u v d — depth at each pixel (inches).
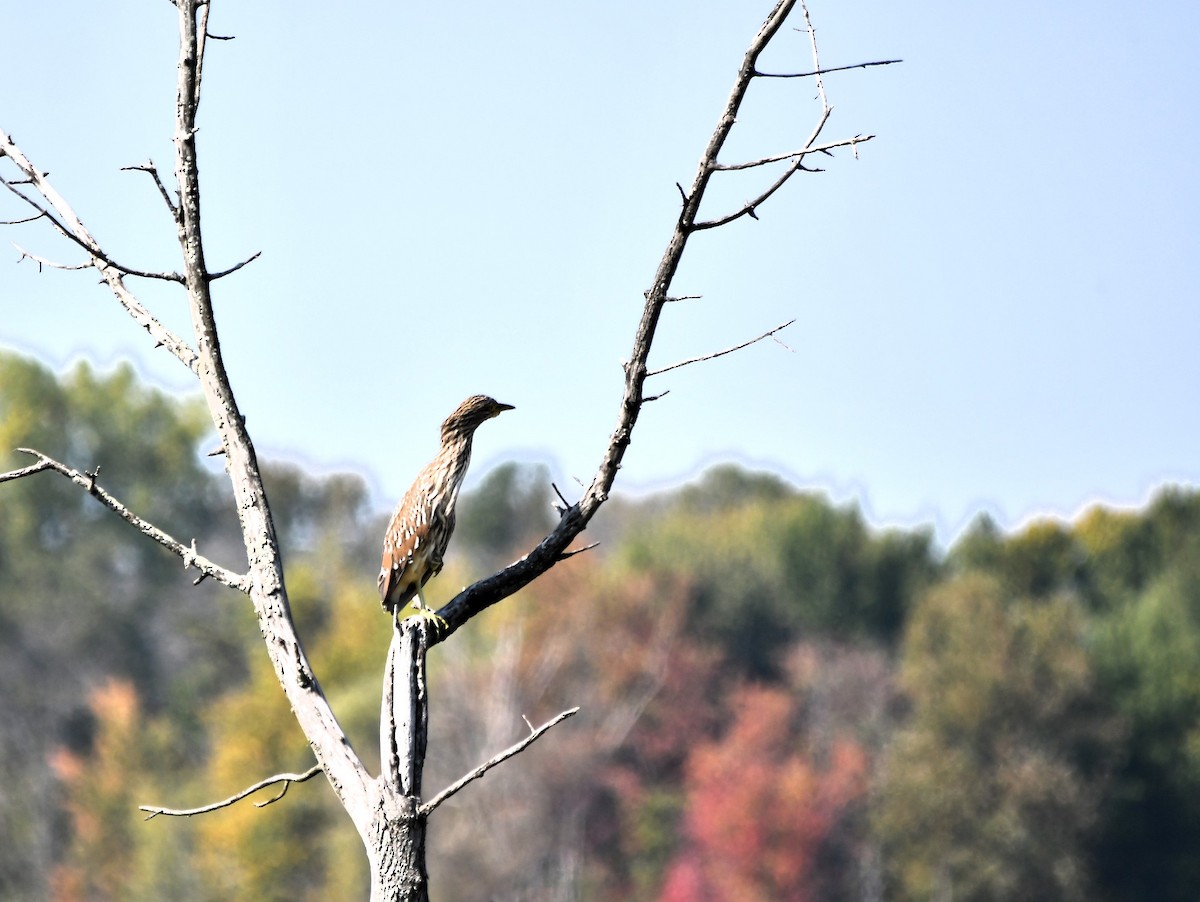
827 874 1941.4
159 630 2444.6
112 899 1905.8
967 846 1903.3
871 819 1955.0
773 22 245.3
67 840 2087.8
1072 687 2020.2
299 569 2381.9
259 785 245.0
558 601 2201.0
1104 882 1968.5
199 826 1753.2
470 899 1588.3
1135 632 2194.9
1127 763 2059.5
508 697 1680.6
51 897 2003.0
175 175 259.1
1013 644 2089.1
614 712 2043.6
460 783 237.0
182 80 257.3
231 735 1817.2
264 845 1701.5
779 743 2107.5
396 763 240.5
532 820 1715.1
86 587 2415.1
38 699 2277.3
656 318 267.6
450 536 408.5
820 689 2284.7
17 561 2417.6
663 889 1881.2
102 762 2060.8
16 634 2320.4
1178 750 2058.3
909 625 2386.8
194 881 1723.7
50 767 2155.5
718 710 2225.6
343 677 1962.4
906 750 1996.8
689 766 2055.9
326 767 242.1
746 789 1942.7
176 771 2047.2
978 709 2010.3
